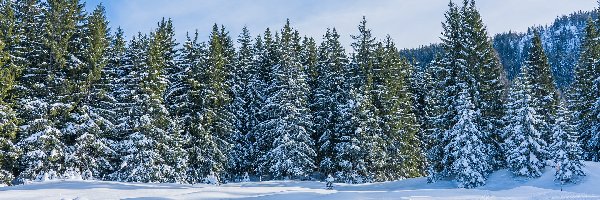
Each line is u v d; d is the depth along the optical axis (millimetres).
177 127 36875
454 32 36375
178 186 30734
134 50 40969
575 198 17328
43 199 22062
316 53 53375
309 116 43844
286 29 55062
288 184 36906
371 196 20547
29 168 31188
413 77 53938
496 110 35250
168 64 42688
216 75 40500
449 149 34625
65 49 33750
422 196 19609
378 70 45875
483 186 31484
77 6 36531
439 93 37094
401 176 43500
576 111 45406
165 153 35875
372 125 41219
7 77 30234
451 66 36469
